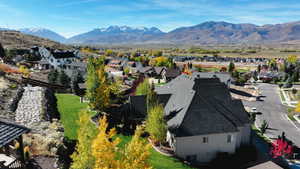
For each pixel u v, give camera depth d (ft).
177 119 110.42
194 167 96.89
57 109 132.98
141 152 47.52
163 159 96.58
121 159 47.24
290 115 190.19
